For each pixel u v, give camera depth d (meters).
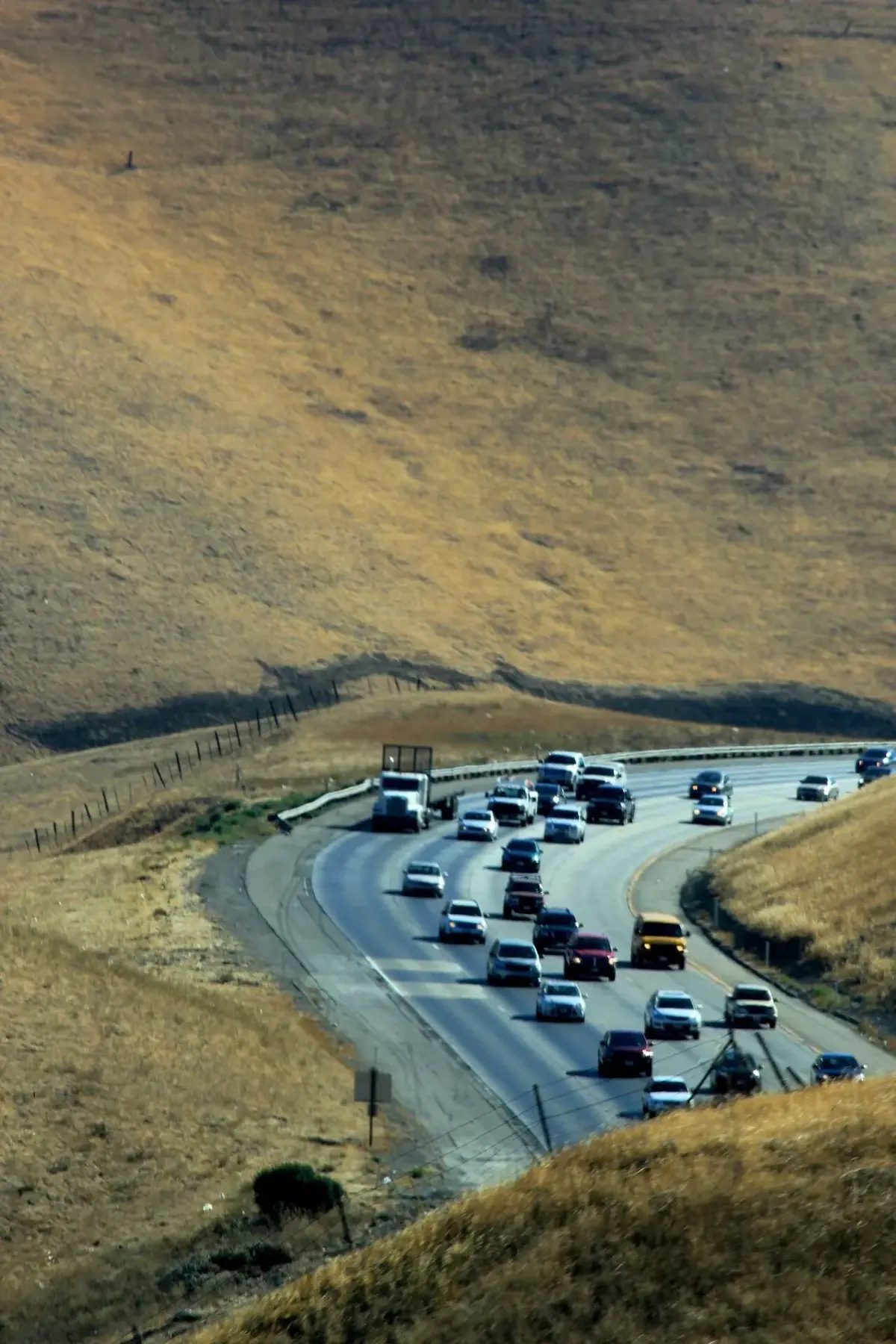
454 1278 105.94
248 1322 110.31
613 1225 102.62
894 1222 96.06
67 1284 149.12
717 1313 92.81
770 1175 103.94
